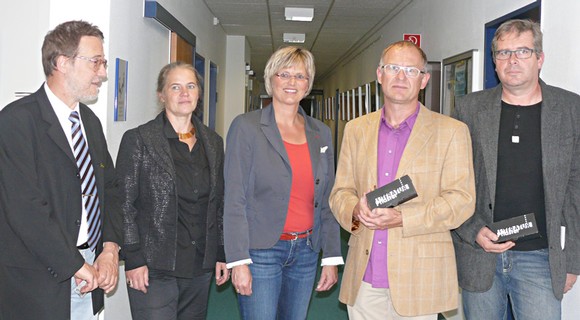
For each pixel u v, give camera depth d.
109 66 3.13
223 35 9.65
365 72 9.90
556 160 2.19
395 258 2.13
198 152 2.44
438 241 2.15
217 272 2.52
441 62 5.12
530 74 2.20
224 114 10.34
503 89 2.33
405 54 2.12
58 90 1.94
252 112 2.39
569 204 2.27
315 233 2.43
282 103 2.35
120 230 2.22
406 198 2.02
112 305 3.26
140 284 2.26
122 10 3.37
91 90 1.97
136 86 3.73
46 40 1.92
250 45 11.88
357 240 2.27
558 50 2.90
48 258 1.80
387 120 2.24
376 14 7.52
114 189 2.23
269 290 2.33
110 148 3.17
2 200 1.79
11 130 1.80
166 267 2.27
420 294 2.12
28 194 1.79
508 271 2.32
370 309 2.26
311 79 2.39
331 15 7.74
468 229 2.33
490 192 2.27
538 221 2.24
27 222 1.78
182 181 2.32
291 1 6.91
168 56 4.73
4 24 3.12
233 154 2.31
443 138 2.14
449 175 2.11
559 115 2.21
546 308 2.25
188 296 2.46
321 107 20.06
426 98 5.26
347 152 2.36
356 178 2.30
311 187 2.39
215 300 4.62
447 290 2.16
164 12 4.26
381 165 2.21
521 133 2.26
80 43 1.91
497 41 2.26
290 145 2.37
